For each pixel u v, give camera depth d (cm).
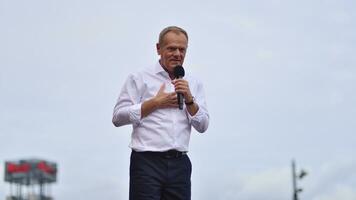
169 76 733
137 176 713
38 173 9894
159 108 716
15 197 9838
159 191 712
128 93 733
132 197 718
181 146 716
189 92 711
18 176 9869
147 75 734
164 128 712
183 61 725
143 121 717
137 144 718
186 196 721
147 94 729
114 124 738
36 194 9894
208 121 740
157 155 712
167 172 712
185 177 720
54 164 10238
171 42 714
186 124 724
